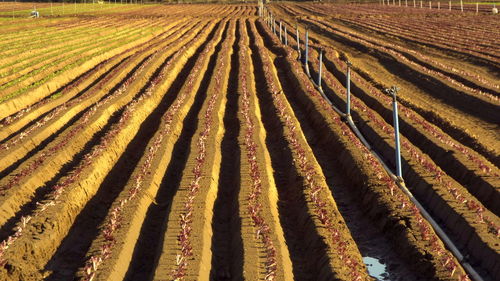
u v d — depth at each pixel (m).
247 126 23.30
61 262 13.80
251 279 12.05
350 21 78.44
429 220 15.34
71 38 56.62
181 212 15.20
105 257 12.94
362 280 12.42
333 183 18.91
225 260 13.64
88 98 29.33
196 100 30.03
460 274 12.27
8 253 12.97
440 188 16.47
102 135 23.42
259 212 15.09
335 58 42.69
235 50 48.44
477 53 43.91
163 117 25.02
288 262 13.22
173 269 12.37
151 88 31.00
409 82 35.00
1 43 51.84
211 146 20.91
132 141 23.03
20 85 32.91
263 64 38.84
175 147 21.92
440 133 21.73
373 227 15.50
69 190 16.36
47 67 38.56
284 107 26.33
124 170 20.30
